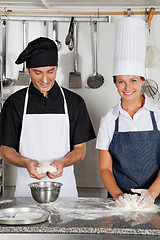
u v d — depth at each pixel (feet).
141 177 6.07
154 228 4.28
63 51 10.45
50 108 6.89
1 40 10.58
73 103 6.99
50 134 6.89
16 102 6.88
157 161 6.06
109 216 4.84
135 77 5.74
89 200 5.84
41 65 6.09
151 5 9.98
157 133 6.04
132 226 4.37
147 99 6.16
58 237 4.17
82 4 10.03
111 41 10.37
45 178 6.81
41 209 4.96
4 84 10.42
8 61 10.57
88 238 4.17
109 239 4.17
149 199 5.32
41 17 10.41
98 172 10.55
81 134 6.97
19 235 4.18
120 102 6.29
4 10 10.30
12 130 6.84
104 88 10.48
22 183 6.84
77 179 10.61
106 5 10.05
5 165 9.81
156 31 10.25
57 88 6.97
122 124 6.17
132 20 5.83
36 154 6.88
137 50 5.78
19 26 10.49
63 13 10.32
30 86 6.98
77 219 4.69
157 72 10.31
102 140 6.29
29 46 6.13
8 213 4.92
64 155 6.95
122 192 5.79
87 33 10.37
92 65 10.44
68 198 6.02
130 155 6.09
